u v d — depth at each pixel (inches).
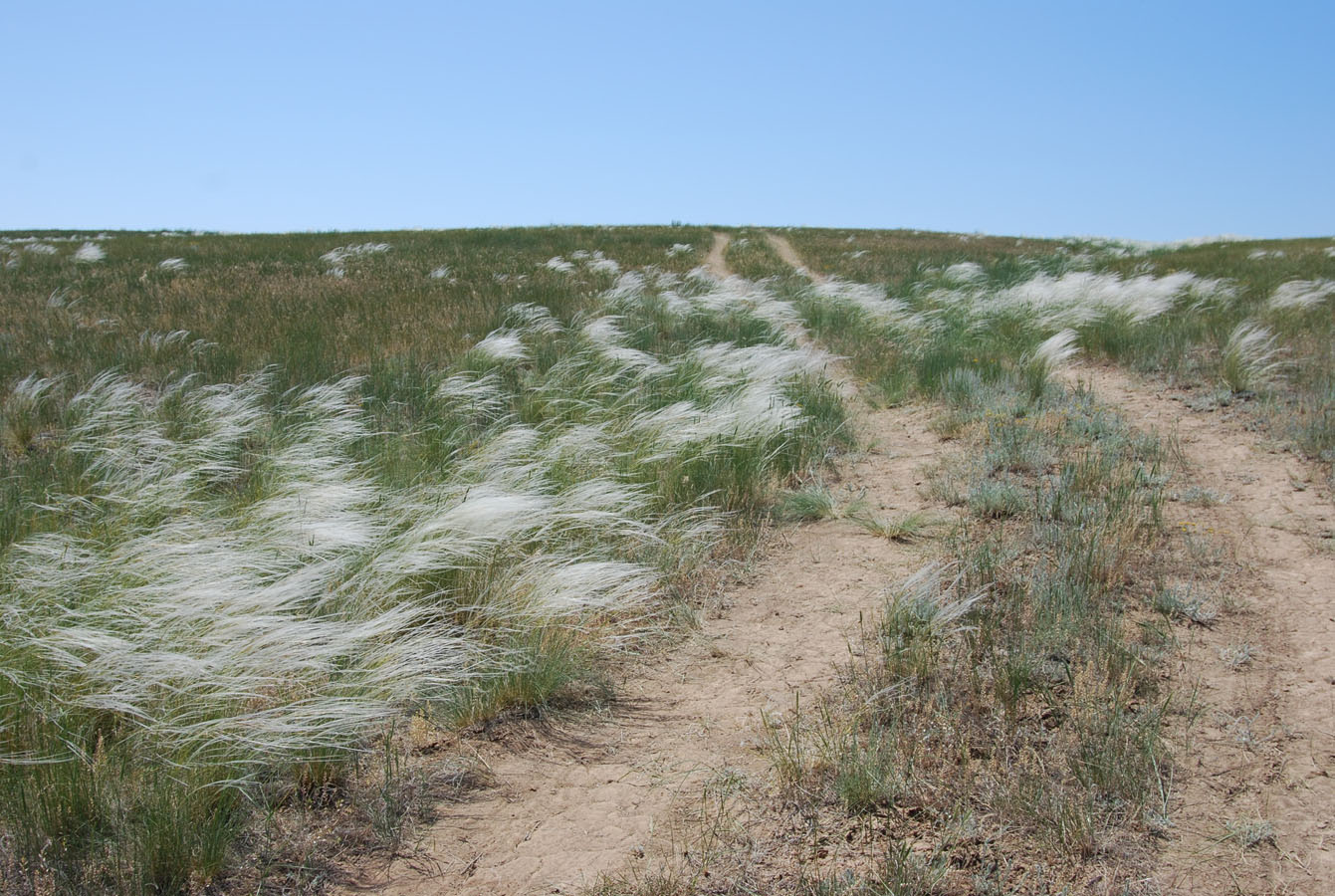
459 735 136.0
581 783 124.8
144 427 253.1
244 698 128.3
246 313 455.2
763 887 101.9
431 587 169.6
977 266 709.9
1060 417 278.5
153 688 129.9
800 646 160.1
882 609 168.7
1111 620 154.6
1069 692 135.9
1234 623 155.4
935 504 226.4
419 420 282.2
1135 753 118.2
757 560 200.1
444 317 450.6
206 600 140.6
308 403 288.5
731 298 500.1
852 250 1050.7
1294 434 252.2
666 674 154.3
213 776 116.0
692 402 265.9
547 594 160.7
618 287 572.1
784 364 321.1
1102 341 387.2
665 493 222.1
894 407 333.7
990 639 145.8
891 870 99.5
